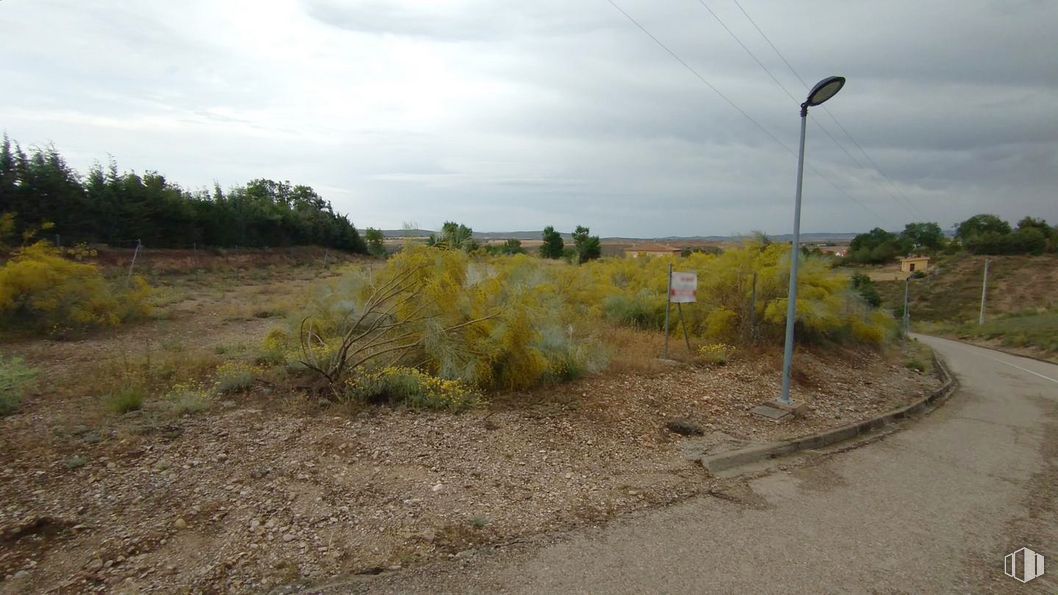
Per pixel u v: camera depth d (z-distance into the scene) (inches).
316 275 1138.0
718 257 615.8
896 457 257.1
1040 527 177.6
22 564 128.3
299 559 134.3
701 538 158.2
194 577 125.4
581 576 133.6
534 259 572.7
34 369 283.0
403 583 126.9
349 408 249.9
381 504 165.8
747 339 514.6
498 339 304.7
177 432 215.3
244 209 1322.6
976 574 143.5
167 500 161.3
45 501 157.6
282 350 345.7
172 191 1114.1
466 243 361.7
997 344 1266.0
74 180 939.3
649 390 327.6
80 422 223.6
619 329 531.2
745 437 264.2
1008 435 318.0
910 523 177.0
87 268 495.2
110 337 447.5
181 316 573.6
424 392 273.1
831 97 303.1
